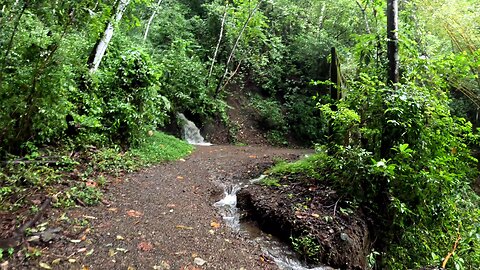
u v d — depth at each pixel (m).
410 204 4.27
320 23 15.62
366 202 4.34
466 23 7.59
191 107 12.07
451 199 4.44
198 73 12.35
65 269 2.67
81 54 5.56
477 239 4.25
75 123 5.73
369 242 4.02
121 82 6.99
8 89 3.97
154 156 6.90
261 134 13.23
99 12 4.84
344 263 3.49
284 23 16.09
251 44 14.47
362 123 4.71
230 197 5.30
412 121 4.28
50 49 4.08
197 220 4.13
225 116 12.71
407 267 3.95
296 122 13.84
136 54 7.21
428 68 5.05
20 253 2.78
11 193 3.81
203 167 6.86
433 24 8.01
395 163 4.24
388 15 5.10
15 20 3.77
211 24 14.55
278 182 5.23
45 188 4.12
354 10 11.98
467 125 4.58
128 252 3.08
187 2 16.95
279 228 4.02
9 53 3.86
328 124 5.70
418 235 4.22
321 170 5.23
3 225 3.19
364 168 4.26
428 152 4.34
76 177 4.74
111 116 6.62
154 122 7.72
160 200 4.64
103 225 3.57
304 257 3.54
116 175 5.31
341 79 6.29
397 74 4.98
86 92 6.23
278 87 15.02
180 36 14.17
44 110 4.41
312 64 14.40
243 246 3.63
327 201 4.37
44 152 5.12
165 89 11.23
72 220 3.53
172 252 3.21
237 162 7.45
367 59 6.13
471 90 8.89
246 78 15.02
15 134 4.55
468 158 5.02
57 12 3.95
